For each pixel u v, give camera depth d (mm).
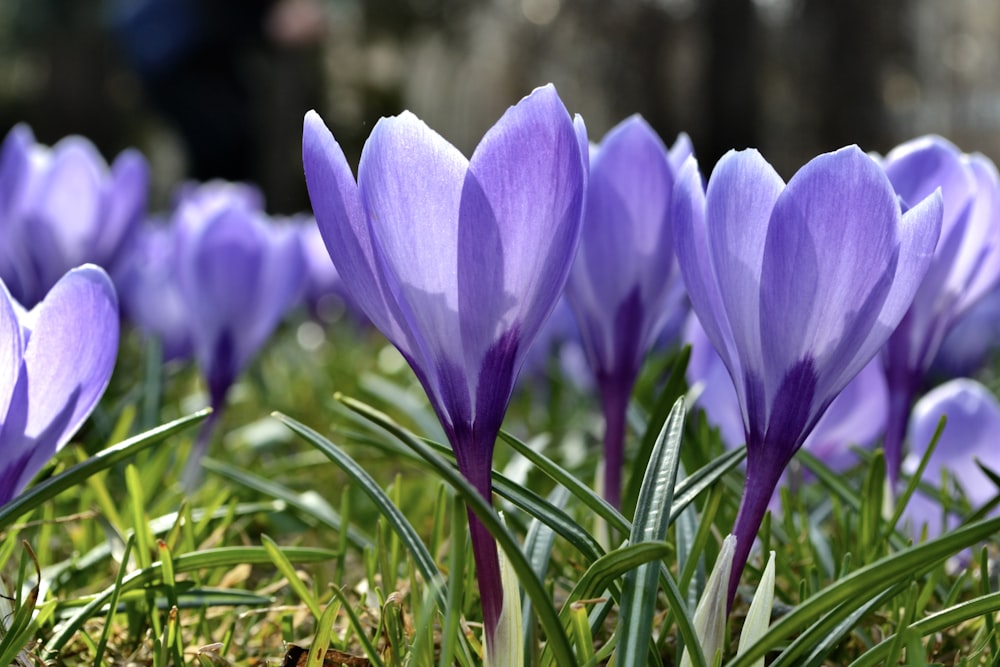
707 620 479
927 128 4750
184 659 563
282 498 661
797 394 477
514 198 454
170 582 546
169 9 2408
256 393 1366
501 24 4824
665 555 465
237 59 2479
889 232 461
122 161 965
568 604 489
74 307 500
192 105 2488
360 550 702
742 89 4395
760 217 471
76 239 939
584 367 1217
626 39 4480
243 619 600
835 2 4402
